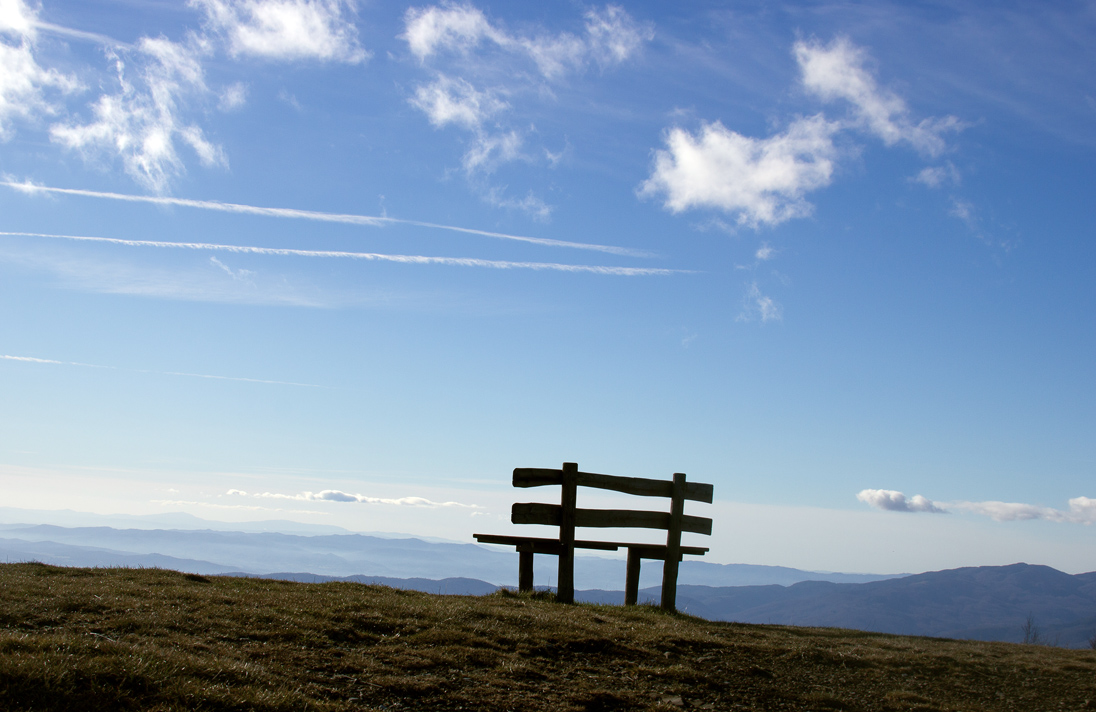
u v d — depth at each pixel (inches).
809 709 422.0
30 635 364.5
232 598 519.8
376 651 432.8
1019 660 563.5
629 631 537.3
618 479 710.5
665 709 389.7
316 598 554.6
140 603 475.5
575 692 400.5
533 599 680.4
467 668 420.2
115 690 302.4
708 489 736.3
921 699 450.3
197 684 322.3
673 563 711.7
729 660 497.7
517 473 697.6
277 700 323.9
